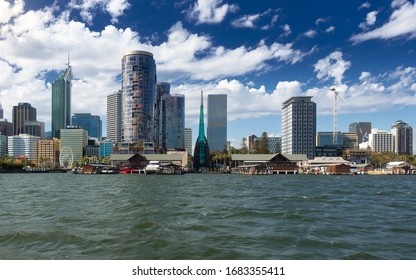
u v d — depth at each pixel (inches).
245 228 1241.4
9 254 920.3
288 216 1499.8
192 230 1202.6
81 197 2311.8
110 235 1114.1
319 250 959.0
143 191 2819.9
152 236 1099.9
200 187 3321.9
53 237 1082.1
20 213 1583.4
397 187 3486.7
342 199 2225.6
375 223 1352.1
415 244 1024.2
